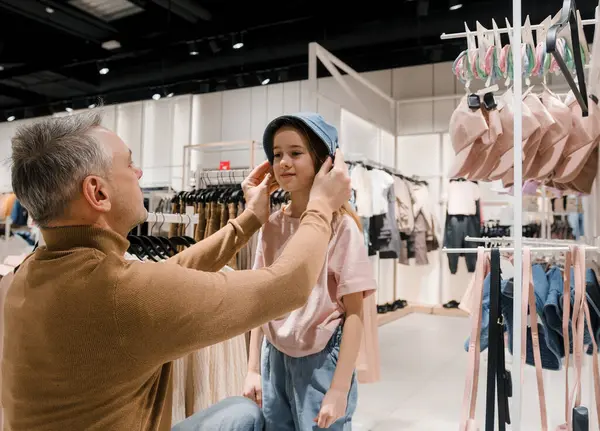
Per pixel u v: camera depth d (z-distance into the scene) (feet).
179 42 19.92
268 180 4.86
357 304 4.35
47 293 2.75
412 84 26.04
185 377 6.36
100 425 2.76
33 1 17.08
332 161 4.20
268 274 3.08
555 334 5.79
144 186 22.39
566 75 4.61
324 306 4.27
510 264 6.40
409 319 23.11
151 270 2.80
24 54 20.84
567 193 8.36
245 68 19.63
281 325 4.41
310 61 13.12
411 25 16.02
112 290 2.66
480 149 5.99
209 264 4.46
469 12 15.08
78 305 2.67
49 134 2.90
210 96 24.30
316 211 3.60
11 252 9.86
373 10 16.49
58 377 2.72
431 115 25.66
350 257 4.34
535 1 14.21
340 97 22.62
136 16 18.52
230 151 23.58
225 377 6.71
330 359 4.32
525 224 16.20
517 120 4.24
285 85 23.00
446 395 12.60
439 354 16.66
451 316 23.93
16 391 2.86
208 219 12.34
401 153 26.20
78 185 2.89
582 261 4.93
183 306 2.71
